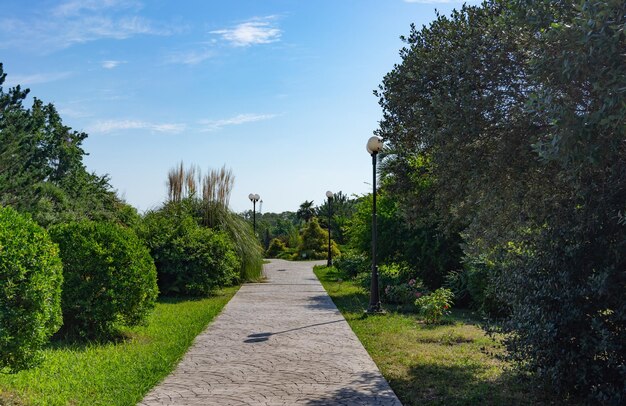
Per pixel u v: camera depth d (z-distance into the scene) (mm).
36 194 18016
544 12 5645
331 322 12047
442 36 7746
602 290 5449
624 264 5711
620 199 5816
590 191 5914
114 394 6336
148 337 10062
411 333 10648
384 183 9719
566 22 5570
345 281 22203
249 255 21750
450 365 8031
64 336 9367
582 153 4883
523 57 6680
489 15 7293
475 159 6879
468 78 6824
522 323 6070
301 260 40719
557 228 6195
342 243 43781
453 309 14219
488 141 6957
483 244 7938
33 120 21141
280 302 15742
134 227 18969
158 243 17344
